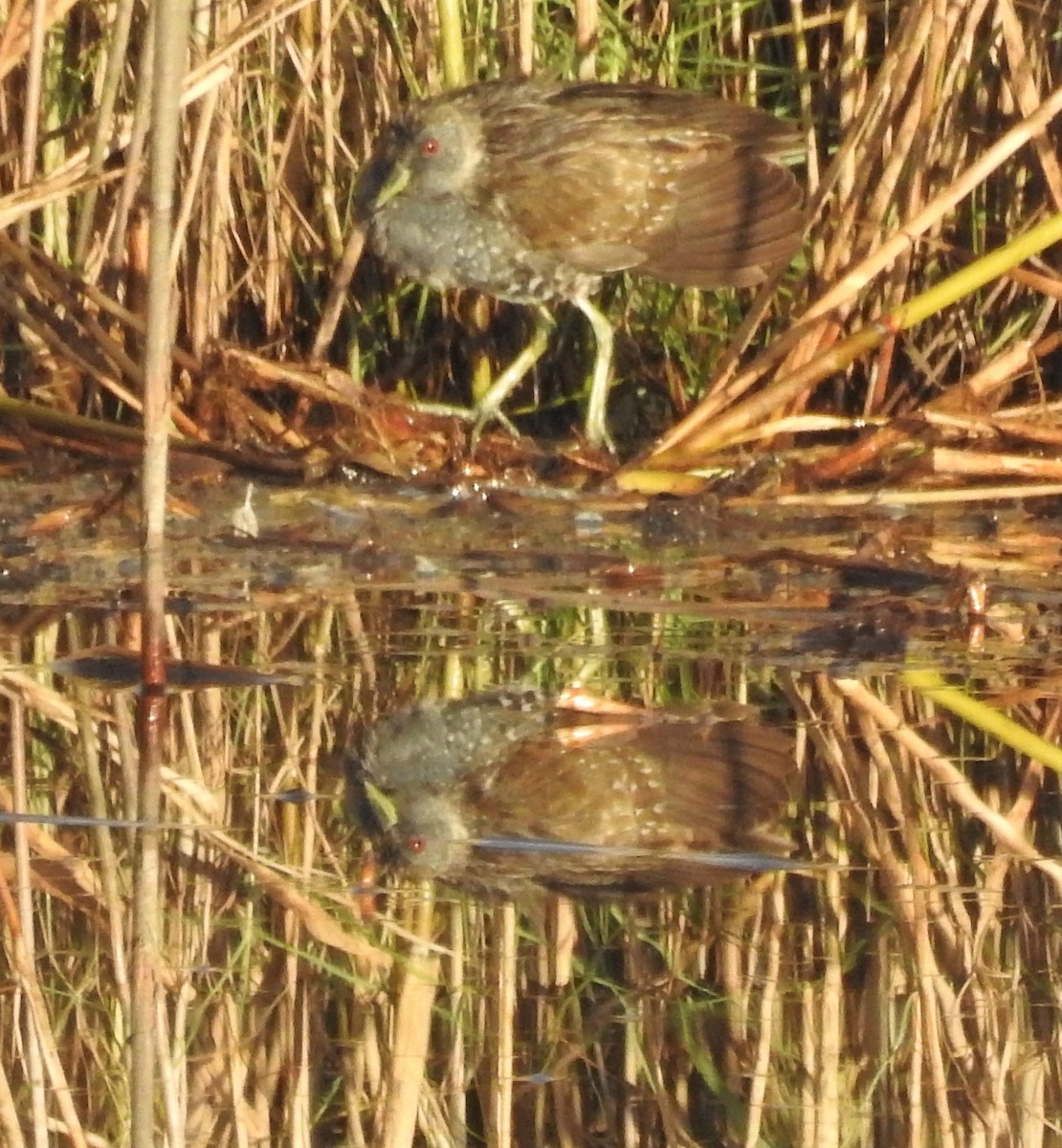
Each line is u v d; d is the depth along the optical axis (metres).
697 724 8.73
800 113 12.00
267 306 11.79
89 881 7.61
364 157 12.09
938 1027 7.21
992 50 11.49
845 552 9.92
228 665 9.05
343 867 7.80
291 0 10.73
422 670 9.12
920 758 8.41
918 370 11.88
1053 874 7.76
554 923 7.62
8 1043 7.13
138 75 10.46
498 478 10.83
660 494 10.49
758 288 11.98
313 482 10.68
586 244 10.95
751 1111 7.20
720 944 7.64
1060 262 11.77
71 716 8.38
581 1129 7.28
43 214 11.48
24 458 10.83
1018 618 9.30
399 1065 7.11
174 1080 6.57
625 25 12.02
